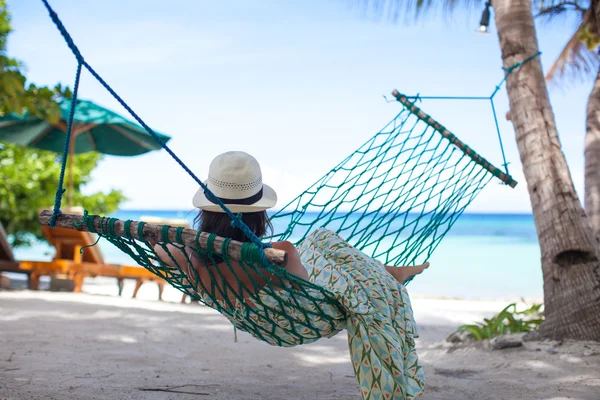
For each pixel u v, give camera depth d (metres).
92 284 12.52
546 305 4.94
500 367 4.36
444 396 3.59
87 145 9.93
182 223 7.43
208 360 4.43
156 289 11.60
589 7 6.66
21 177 12.53
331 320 2.65
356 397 3.56
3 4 10.19
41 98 7.00
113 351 4.42
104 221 2.56
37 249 32.03
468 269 25.36
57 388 3.32
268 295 2.63
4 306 6.23
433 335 6.59
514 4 5.19
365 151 4.20
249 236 2.26
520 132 5.14
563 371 4.10
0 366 3.71
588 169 6.22
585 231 4.84
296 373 4.19
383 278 2.76
